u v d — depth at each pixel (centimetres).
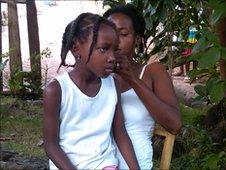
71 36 148
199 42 206
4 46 719
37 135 373
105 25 145
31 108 443
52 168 154
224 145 289
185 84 536
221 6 195
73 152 151
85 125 152
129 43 168
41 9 1148
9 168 290
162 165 167
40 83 485
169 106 161
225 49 197
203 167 266
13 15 470
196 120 324
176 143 305
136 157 163
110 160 154
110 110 155
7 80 486
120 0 300
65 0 1263
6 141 358
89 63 146
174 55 316
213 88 218
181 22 302
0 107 420
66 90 149
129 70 158
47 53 572
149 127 171
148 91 159
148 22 276
